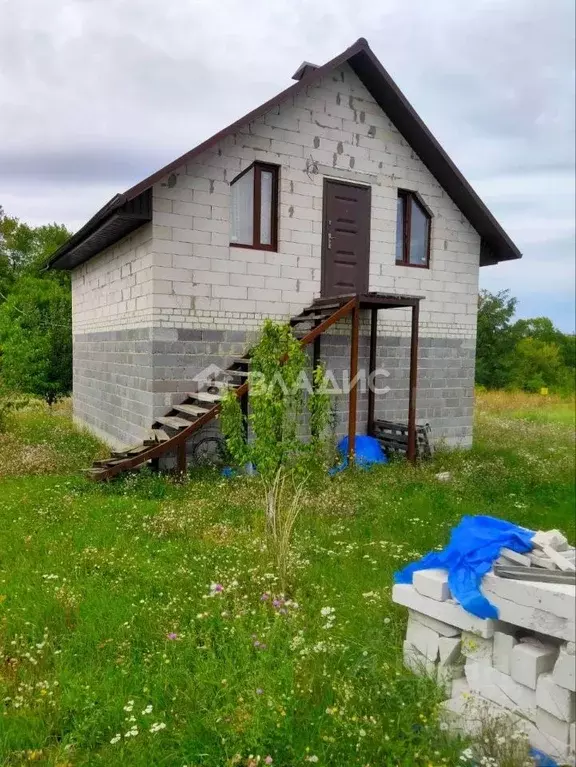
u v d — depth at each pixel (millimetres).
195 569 4816
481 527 3496
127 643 3615
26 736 2842
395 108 9891
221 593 4188
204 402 8320
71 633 3820
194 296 8586
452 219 11047
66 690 3182
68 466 8828
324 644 3488
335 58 9094
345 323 10008
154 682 3236
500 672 2914
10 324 17594
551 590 2688
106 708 3033
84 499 6852
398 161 10328
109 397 10781
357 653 3486
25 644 3635
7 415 12180
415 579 3355
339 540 5668
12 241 29516
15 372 15914
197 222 8508
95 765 2693
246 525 6016
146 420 8688
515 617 2824
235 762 2629
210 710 2998
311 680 3152
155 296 8297
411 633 3424
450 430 11391
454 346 11328
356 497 6996
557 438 12781
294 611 4020
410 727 2758
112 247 10227
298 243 9430
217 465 8656
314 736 2781
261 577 4500
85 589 4398
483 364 27500
